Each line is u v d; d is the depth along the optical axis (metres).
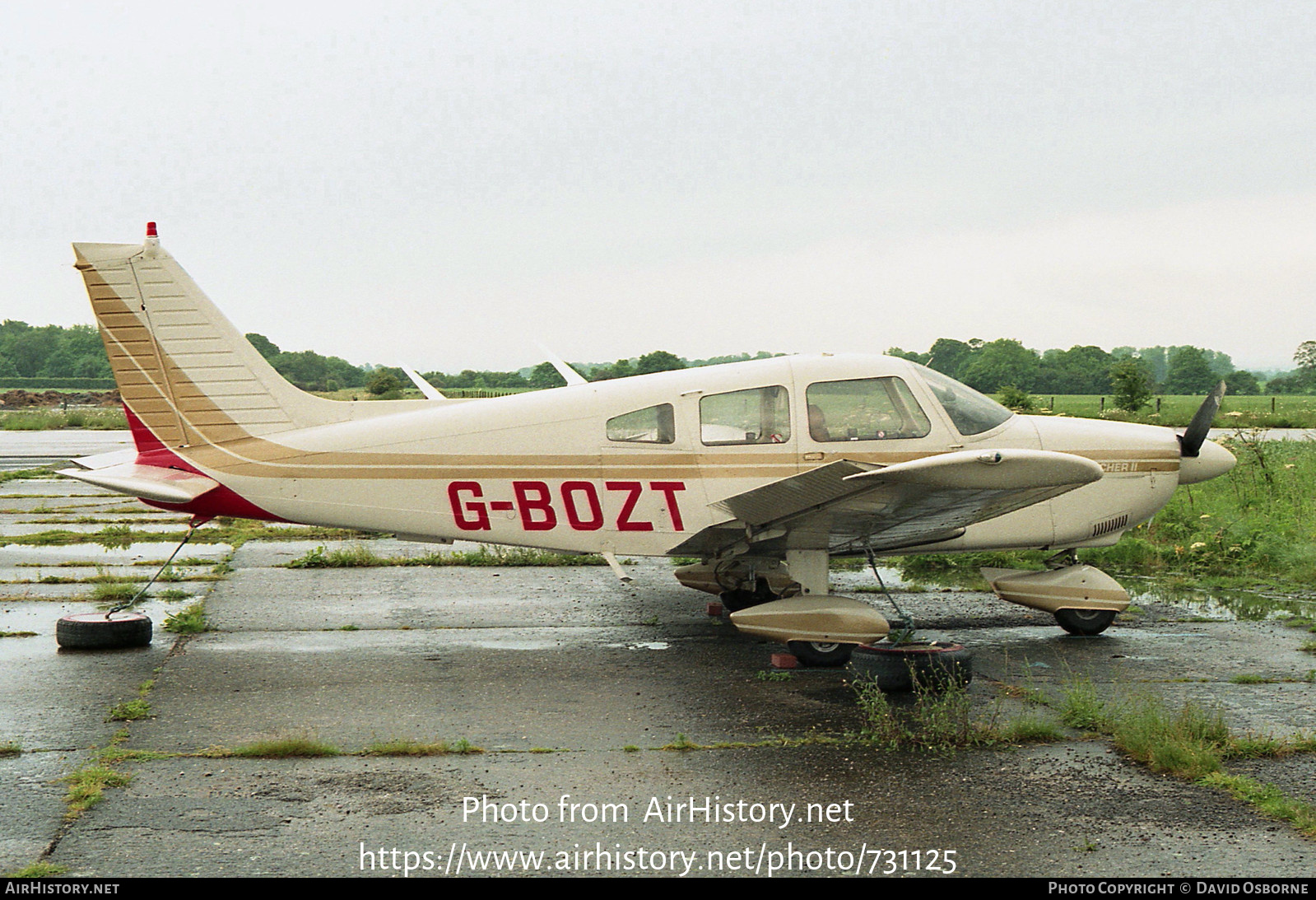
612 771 5.23
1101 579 8.58
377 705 6.43
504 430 8.30
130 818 4.57
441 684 6.94
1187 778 5.10
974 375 72.81
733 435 8.23
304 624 8.85
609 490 8.27
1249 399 67.69
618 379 8.59
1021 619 9.22
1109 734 5.82
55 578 10.61
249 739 5.72
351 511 8.38
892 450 8.29
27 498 18.64
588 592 10.48
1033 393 72.75
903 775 5.16
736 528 7.99
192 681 6.96
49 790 4.91
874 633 7.46
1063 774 5.17
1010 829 4.50
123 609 8.54
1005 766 5.29
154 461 8.43
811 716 6.22
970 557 12.20
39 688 6.73
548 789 4.98
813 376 8.29
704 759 5.41
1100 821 4.59
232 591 10.34
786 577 9.02
